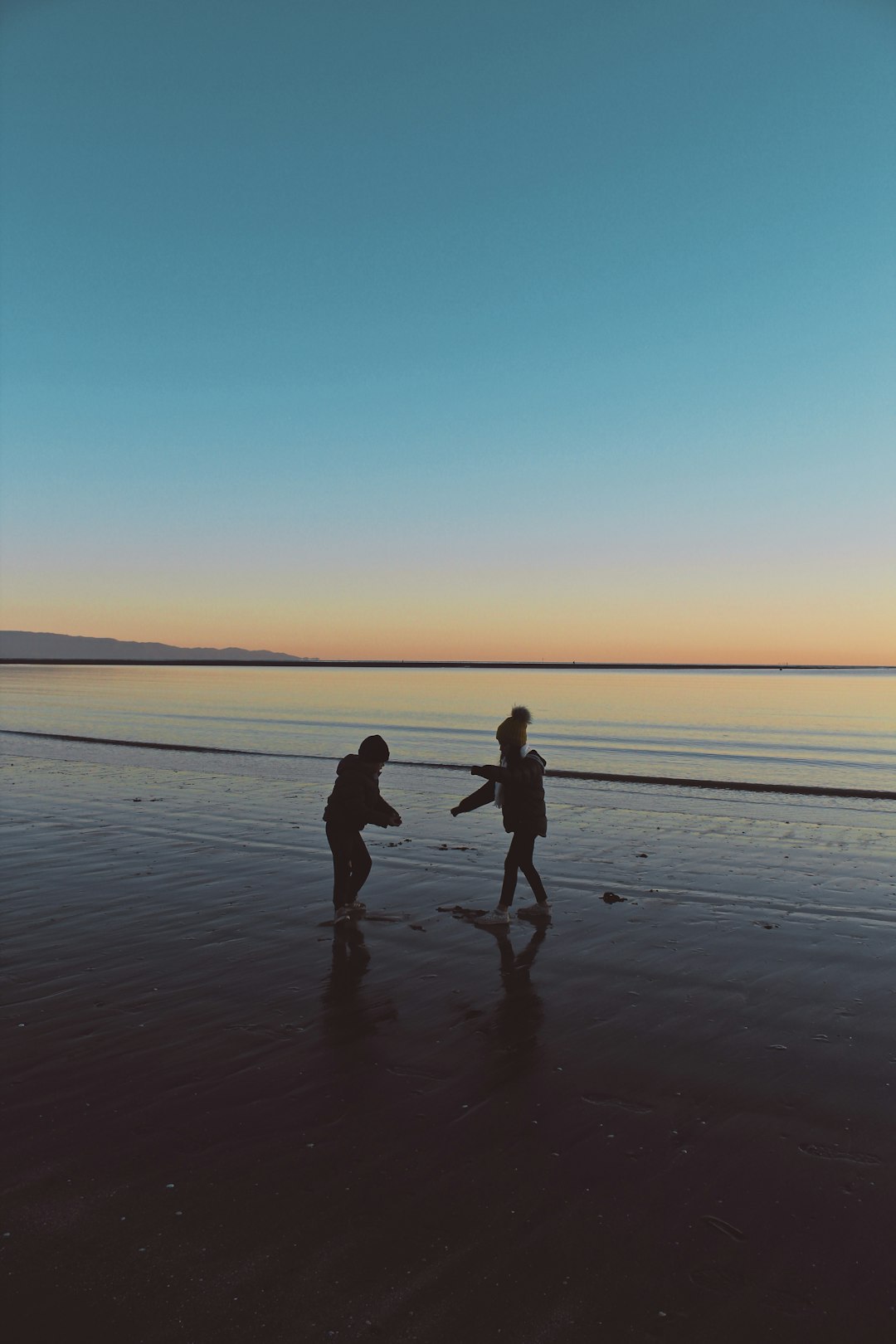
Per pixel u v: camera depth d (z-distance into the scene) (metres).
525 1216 3.19
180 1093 4.20
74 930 6.98
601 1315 2.67
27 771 17.30
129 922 7.23
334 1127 3.85
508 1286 2.81
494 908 7.79
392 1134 3.79
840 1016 5.20
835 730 30.86
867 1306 2.72
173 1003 5.42
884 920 7.36
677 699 52.50
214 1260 2.93
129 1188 3.37
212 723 32.62
